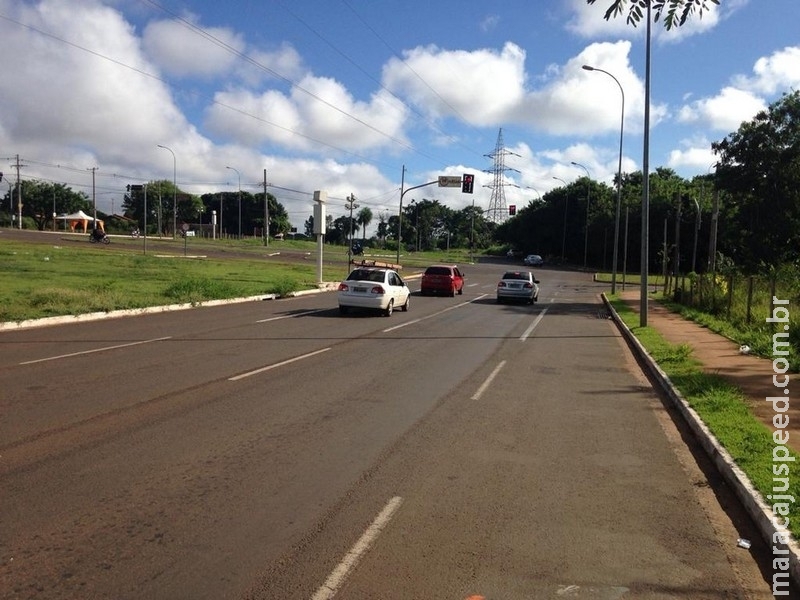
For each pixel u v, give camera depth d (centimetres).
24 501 516
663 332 1855
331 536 468
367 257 7050
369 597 389
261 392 936
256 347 1376
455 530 485
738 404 883
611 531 493
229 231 14975
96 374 1034
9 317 1650
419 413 845
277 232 14888
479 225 15138
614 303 3114
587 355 1469
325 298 2822
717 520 524
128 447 660
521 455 678
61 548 439
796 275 2919
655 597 400
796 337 1534
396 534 475
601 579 419
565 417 854
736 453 655
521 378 1131
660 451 712
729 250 6625
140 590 389
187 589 392
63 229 11150
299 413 822
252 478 582
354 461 639
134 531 468
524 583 410
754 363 1282
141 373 1052
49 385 945
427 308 2617
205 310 2203
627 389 1069
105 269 3441
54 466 598
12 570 409
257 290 2811
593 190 9156
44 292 2022
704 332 1867
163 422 758
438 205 15050
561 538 477
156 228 12594
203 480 573
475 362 1286
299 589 396
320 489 561
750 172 3903
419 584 405
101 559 425
